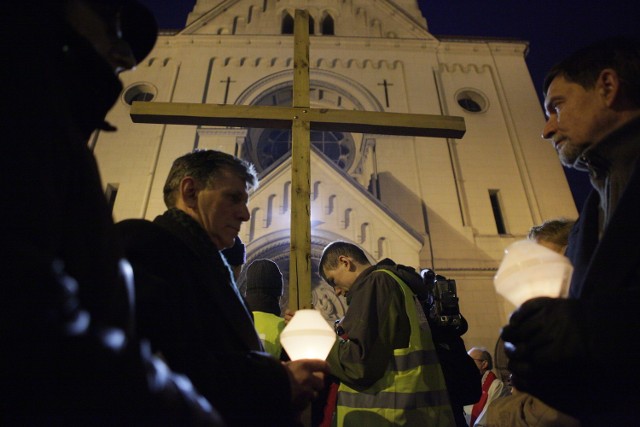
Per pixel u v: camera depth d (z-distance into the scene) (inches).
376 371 81.6
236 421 49.7
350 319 88.5
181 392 24.4
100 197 29.6
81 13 34.3
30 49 25.8
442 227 482.9
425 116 119.0
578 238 59.9
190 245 60.4
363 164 533.6
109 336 21.6
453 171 519.2
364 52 609.9
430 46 620.4
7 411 18.2
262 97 575.8
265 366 52.6
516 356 43.7
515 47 627.2
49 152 24.4
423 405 81.5
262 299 113.4
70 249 26.3
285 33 653.3
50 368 18.5
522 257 42.3
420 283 99.7
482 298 444.5
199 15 659.4
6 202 21.1
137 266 49.6
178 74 583.2
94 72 33.1
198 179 70.4
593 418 46.0
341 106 596.4
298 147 110.1
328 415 93.1
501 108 574.9
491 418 84.4
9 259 19.3
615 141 52.2
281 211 421.4
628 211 43.2
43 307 18.9
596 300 40.6
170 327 45.9
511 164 530.6
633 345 37.8
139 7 40.7
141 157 517.3
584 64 57.4
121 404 20.4
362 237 414.0
